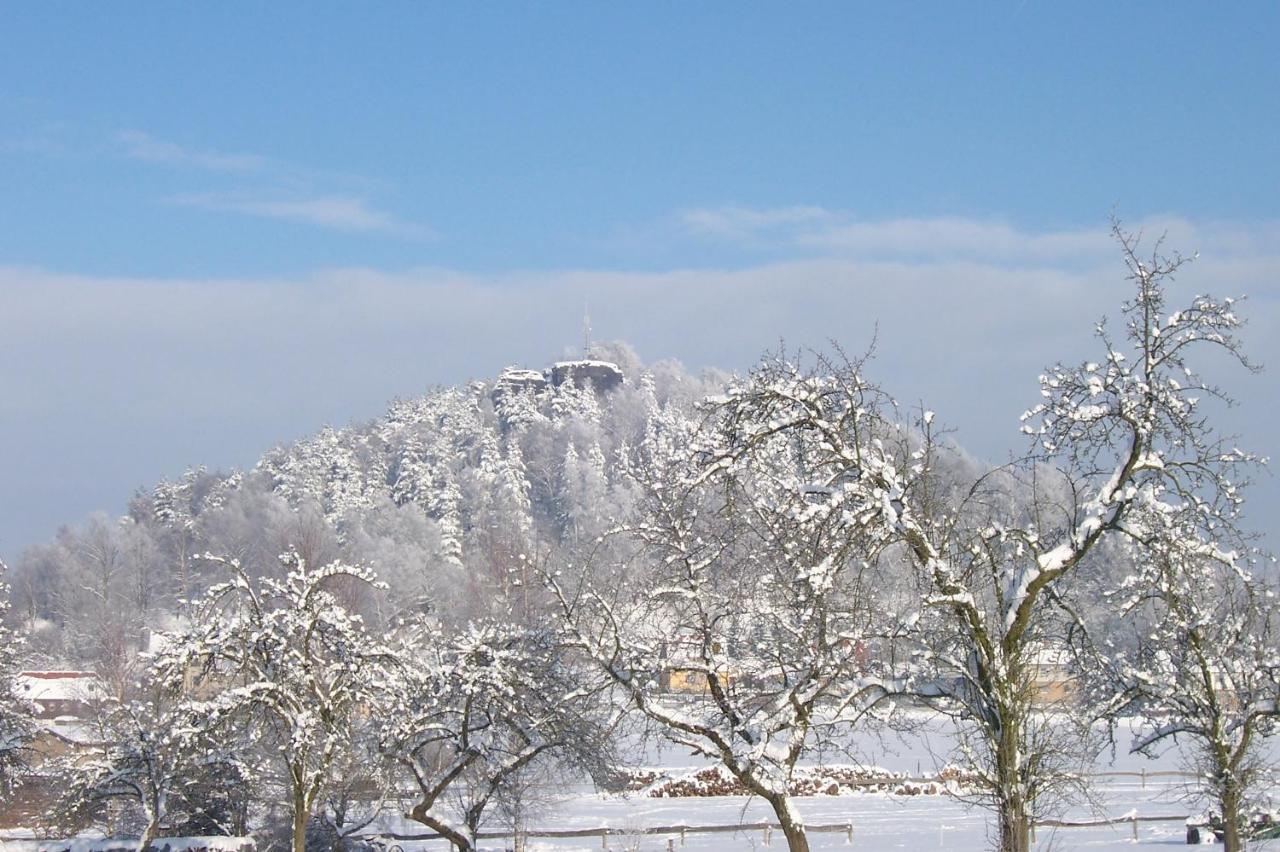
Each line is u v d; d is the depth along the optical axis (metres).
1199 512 19.69
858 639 22.75
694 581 26.19
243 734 37.53
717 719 25.91
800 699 24.03
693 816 45.75
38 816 43.00
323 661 33.31
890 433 20.91
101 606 108.75
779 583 23.12
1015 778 18.80
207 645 31.84
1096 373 19.12
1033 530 20.14
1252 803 27.81
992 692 19.11
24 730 48.53
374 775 35.78
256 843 37.66
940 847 37.19
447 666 33.78
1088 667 23.30
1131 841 37.78
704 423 21.75
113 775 38.09
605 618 26.84
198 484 193.50
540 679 33.09
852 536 19.64
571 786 39.75
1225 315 18.66
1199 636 25.84
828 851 37.41
